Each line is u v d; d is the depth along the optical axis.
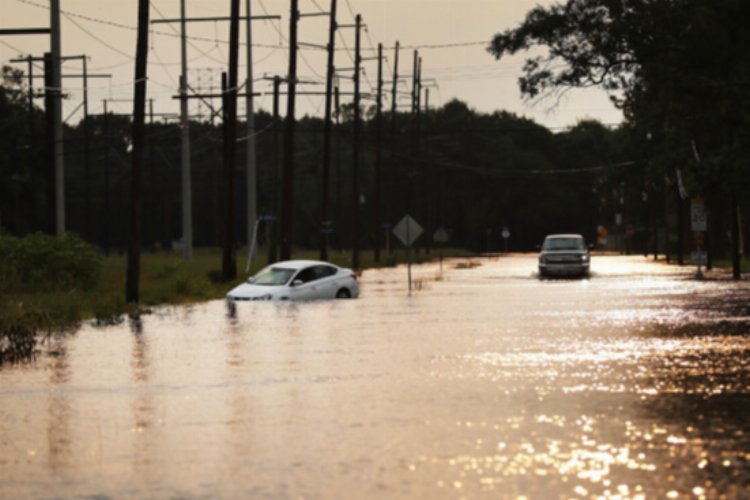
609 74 104.44
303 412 27.47
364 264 163.75
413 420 25.89
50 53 101.12
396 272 138.12
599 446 22.34
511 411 26.97
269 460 21.50
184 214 157.88
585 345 43.44
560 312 63.69
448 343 45.06
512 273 132.62
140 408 28.72
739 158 110.19
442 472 20.08
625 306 68.75
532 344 44.12
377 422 25.72
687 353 40.12
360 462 21.12
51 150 101.19
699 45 94.50
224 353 42.41
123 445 23.48
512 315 61.53
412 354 40.84
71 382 34.50
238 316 62.62
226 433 24.70
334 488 18.97
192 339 48.72
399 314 63.03
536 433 23.88
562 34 103.25
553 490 18.50
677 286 95.00
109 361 40.34
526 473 19.88
